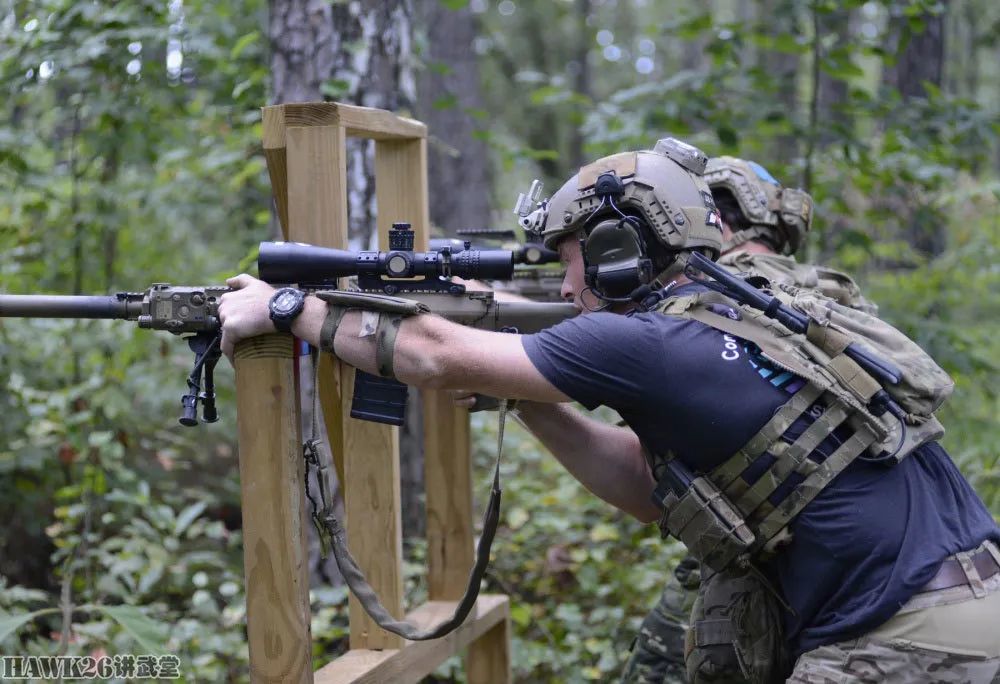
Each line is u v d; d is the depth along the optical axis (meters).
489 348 1.95
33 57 4.40
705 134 5.01
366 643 2.60
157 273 5.77
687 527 2.03
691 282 2.15
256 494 2.12
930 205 5.00
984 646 1.89
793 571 2.02
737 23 4.69
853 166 4.60
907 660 1.90
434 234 4.12
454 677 3.66
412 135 2.66
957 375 4.58
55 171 5.60
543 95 5.50
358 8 3.70
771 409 1.96
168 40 4.57
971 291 5.83
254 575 2.14
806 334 2.00
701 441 1.98
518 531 4.36
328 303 2.01
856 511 1.95
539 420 2.49
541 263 2.65
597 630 3.81
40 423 4.29
